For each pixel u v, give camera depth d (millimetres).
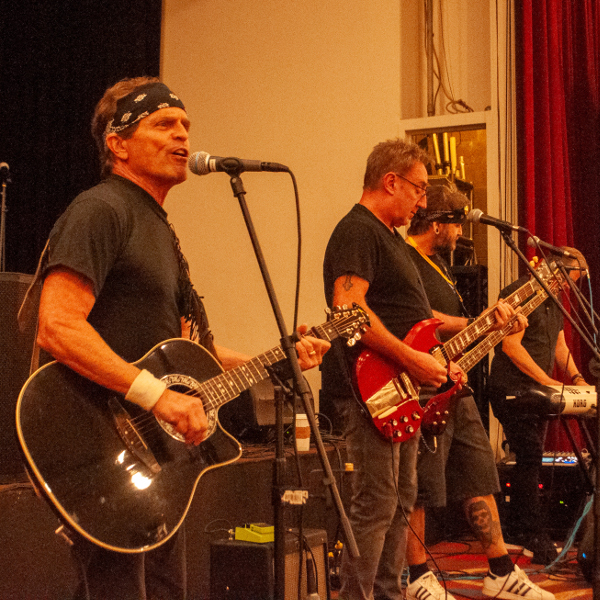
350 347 2309
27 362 2238
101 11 5355
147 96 1787
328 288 2441
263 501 2957
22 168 5324
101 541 1466
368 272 2334
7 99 5332
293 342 1781
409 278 2428
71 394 1533
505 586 2922
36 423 1474
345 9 5219
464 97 5312
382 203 2471
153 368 1657
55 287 1499
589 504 3270
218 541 2471
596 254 4941
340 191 5094
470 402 3045
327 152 5156
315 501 3260
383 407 2268
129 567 1512
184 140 1806
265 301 5137
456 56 5359
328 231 5090
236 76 5410
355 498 2264
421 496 2875
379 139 5066
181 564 1751
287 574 2389
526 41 4953
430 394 2484
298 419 3480
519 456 3732
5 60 5348
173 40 5574
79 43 5375
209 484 2613
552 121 4961
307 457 3258
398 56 5078
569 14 5176
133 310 1631
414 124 5039
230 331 5195
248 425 3482
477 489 2971
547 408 3350
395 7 5109
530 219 4797
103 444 1546
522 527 3701
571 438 3402
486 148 5023
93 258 1523
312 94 5230
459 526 4227
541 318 3693
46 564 1970
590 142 5055
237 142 5359
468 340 2775
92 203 1587
